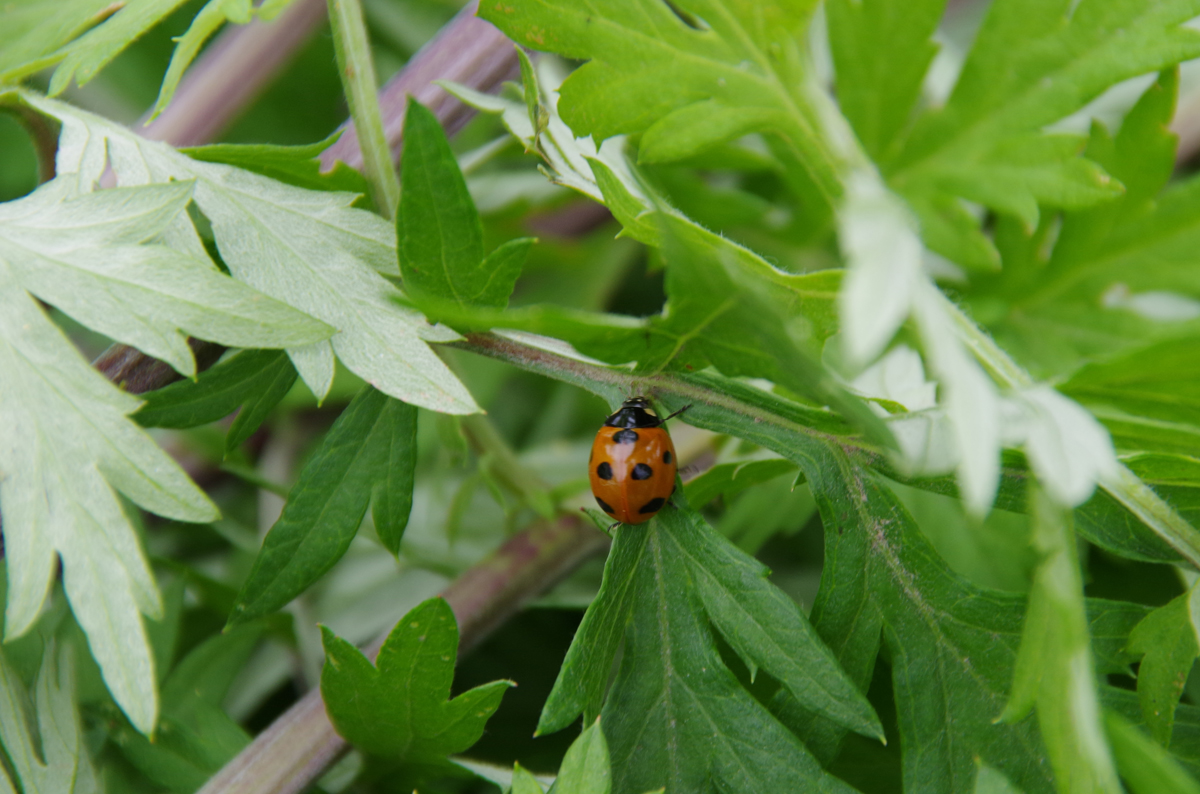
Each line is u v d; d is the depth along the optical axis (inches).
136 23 7.4
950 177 8.2
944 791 7.1
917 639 7.2
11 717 7.5
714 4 7.4
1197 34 7.8
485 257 7.0
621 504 7.2
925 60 8.2
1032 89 8.1
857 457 7.3
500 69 8.3
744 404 7.3
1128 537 7.1
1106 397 7.0
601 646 7.2
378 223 7.3
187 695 8.1
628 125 7.5
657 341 7.1
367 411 7.3
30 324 7.0
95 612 6.9
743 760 7.1
